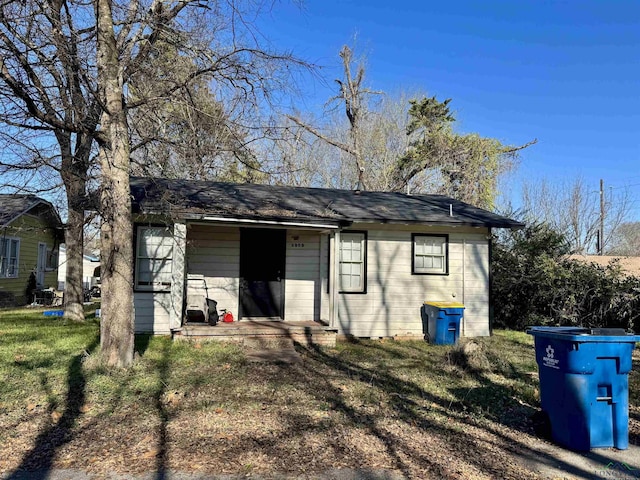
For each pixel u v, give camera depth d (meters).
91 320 12.62
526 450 4.27
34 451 3.98
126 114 7.31
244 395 5.76
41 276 21.55
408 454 4.10
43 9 6.18
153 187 10.57
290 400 5.63
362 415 5.14
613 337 4.30
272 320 11.16
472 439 4.52
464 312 11.84
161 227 10.26
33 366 6.80
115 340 6.86
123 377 6.32
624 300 11.89
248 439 4.32
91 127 7.09
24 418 4.76
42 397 5.41
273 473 3.65
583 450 4.25
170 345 8.75
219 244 10.98
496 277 13.77
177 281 9.30
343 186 27.62
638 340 4.31
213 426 4.63
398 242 11.61
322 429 4.64
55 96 6.60
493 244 14.23
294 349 9.12
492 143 26.62
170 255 10.28
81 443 4.16
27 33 6.17
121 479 3.49
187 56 7.74
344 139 27.52
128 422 4.70
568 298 12.61
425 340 11.16
